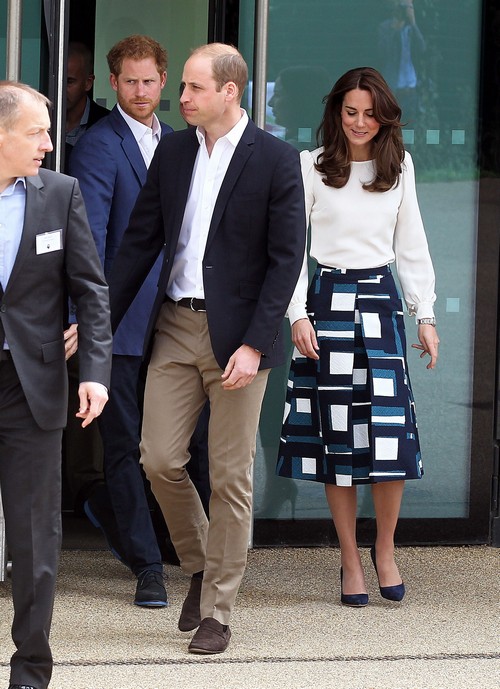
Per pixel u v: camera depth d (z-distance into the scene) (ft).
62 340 30.73
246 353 34.96
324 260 41.37
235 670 35.22
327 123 41.19
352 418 41.27
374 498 42.55
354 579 42.16
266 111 48.01
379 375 40.83
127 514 42.04
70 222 30.58
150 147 44.16
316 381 41.45
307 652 37.01
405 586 44.62
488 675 35.37
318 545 49.49
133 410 42.78
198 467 45.27
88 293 30.86
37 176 30.17
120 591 43.34
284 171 35.50
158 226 37.65
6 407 30.17
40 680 30.73
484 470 50.31
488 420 50.19
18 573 30.35
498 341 50.03
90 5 51.47
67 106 47.47
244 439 36.04
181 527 37.91
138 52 43.16
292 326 41.11
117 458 42.27
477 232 49.65
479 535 50.47
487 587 44.83
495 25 48.85
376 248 41.19
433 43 48.85
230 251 35.76
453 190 49.49
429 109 49.06
